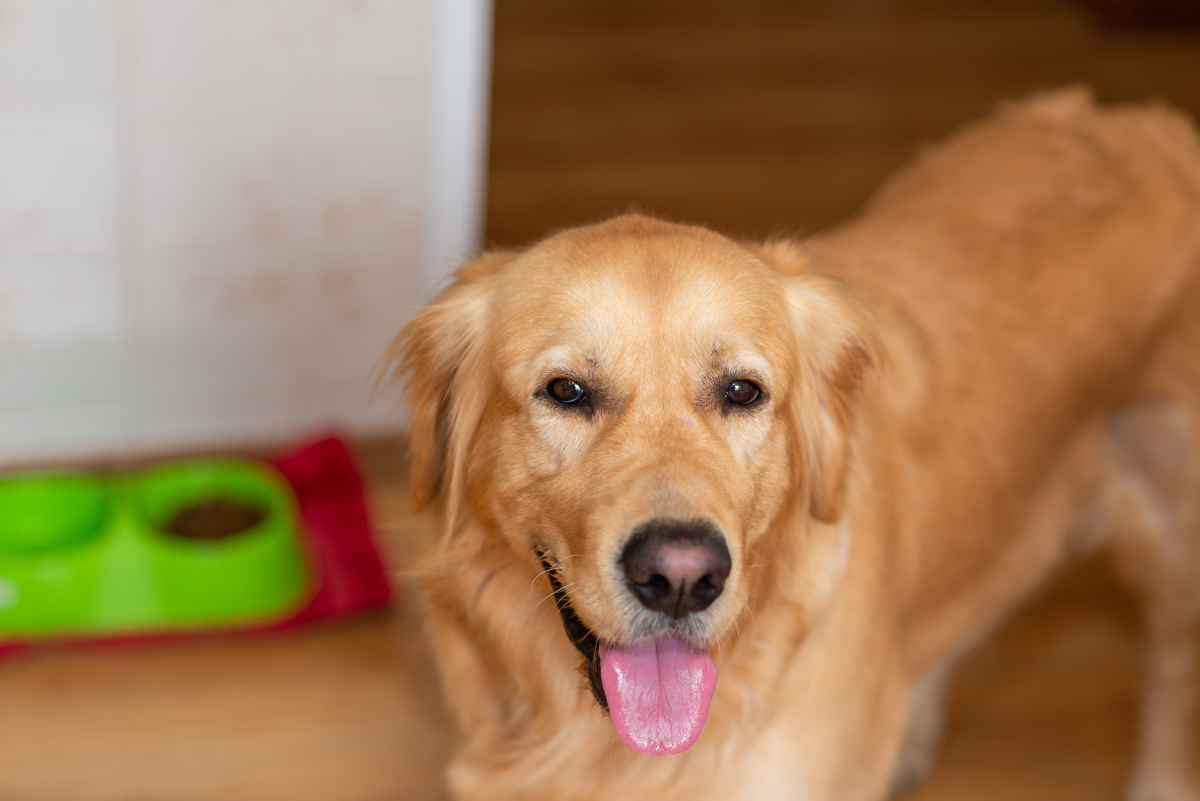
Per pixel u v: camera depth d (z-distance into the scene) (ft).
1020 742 8.64
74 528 9.07
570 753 5.90
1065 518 7.85
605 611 4.65
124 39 8.74
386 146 9.65
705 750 5.76
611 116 16.01
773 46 18.19
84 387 10.00
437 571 5.88
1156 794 8.21
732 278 5.15
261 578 8.85
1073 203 7.33
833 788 6.00
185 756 8.13
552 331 5.04
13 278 9.39
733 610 4.77
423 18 9.18
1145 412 7.84
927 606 7.00
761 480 5.21
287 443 10.68
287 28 8.99
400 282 10.27
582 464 4.94
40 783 7.87
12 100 8.73
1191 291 7.59
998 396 6.86
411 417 6.07
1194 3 18.20
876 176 15.01
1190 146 7.84
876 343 6.00
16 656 8.68
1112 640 9.48
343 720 8.45
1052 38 18.30
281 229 9.77
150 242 9.55
